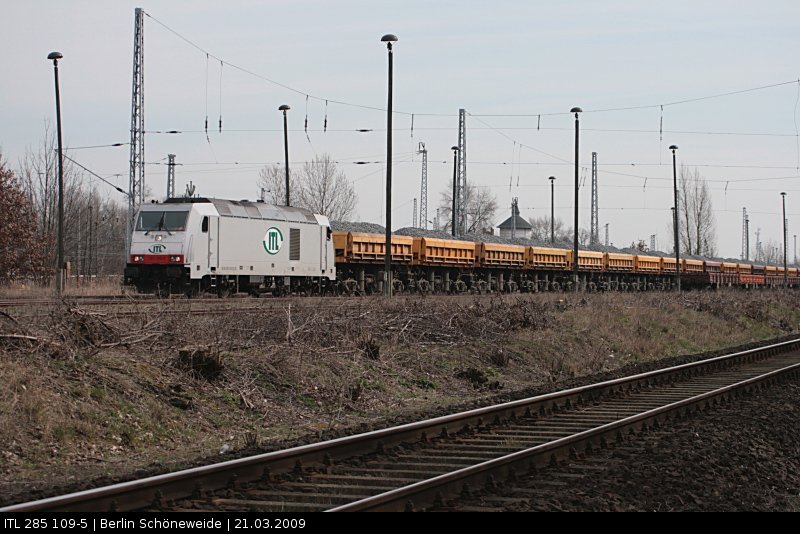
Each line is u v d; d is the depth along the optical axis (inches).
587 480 451.5
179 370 686.5
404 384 843.4
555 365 1066.7
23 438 507.8
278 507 383.6
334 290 1851.6
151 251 1462.8
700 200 4421.8
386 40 1503.4
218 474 411.2
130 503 368.8
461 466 472.4
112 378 619.2
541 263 2600.9
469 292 2245.3
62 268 1593.3
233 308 958.4
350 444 492.1
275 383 732.0
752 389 847.1
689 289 3378.4
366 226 2129.7
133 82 1887.3
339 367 805.9
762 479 504.4
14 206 2009.1
